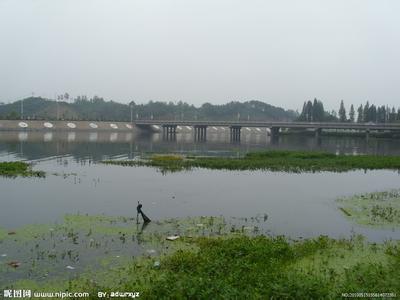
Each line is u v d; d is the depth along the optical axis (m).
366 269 12.52
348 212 22.61
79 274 12.58
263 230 18.56
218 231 18.02
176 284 10.87
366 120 176.38
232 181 34.12
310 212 22.70
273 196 27.53
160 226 18.64
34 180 32.84
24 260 13.77
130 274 12.55
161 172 39.22
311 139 128.75
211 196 26.97
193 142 101.38
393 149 84.81
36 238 16.34
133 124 157.25
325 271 12.60
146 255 14.34
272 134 127.12
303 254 14.54
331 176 38.88
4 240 15.99
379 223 20.30
